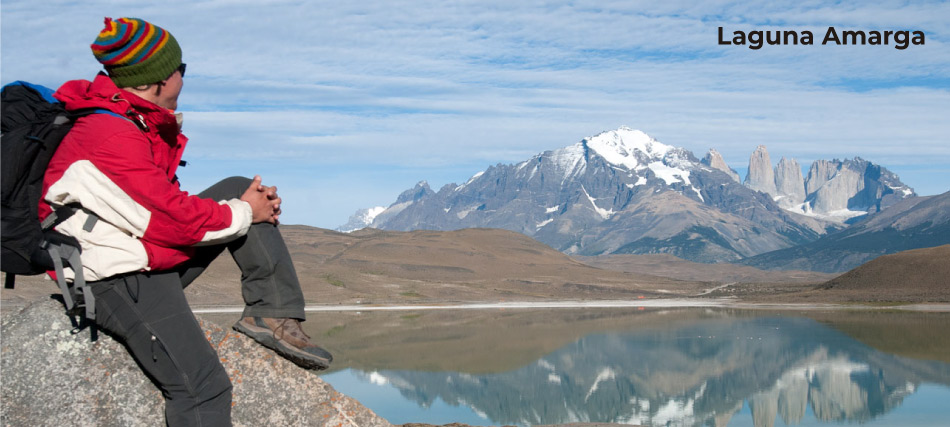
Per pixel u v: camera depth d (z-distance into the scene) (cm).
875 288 9669
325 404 484
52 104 359
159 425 438
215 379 400
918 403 3191
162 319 383
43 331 427
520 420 2969
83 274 360
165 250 374
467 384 3666
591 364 4472
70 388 427
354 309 8481
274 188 422
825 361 4434
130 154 351
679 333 5894
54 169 353
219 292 8400
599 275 15825
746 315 7525
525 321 6919
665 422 3116
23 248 353
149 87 374
